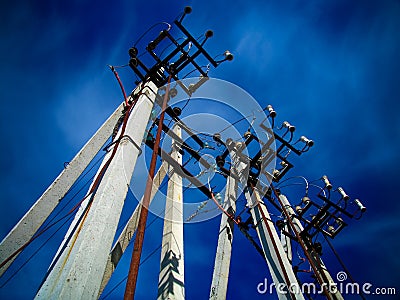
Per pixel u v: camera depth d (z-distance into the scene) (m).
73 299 2.73
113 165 4.30
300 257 9.52
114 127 6.43
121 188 4.13
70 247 3.29
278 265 6.71
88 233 3.30
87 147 5.95
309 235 10.23
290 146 9.91
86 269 3.02
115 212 3.80
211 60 7.68
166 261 5.47
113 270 5.86
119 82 6.73
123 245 6.30
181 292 5.03
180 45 7.48
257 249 8.10
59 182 5.30
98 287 3.05
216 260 7.32
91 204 3.79
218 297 6.47
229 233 7.85
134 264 2.87
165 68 7.41
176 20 7.48
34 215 4.80
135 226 6.70
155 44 7.39
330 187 10.57
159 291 5.08
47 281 2.98
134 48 7.26
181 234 6.11
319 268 9.36
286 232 9.85
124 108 6.62
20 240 4.53
